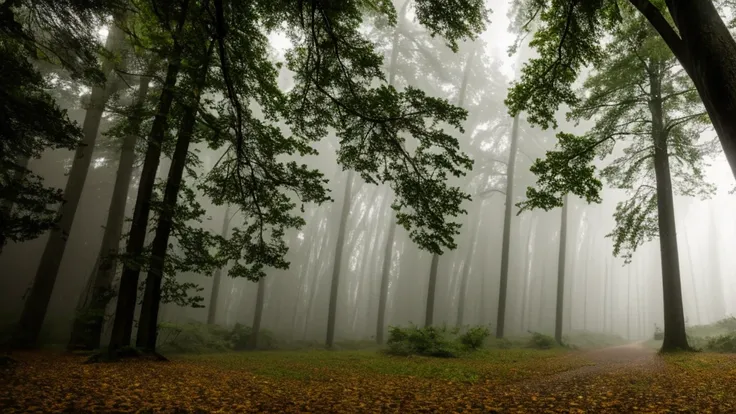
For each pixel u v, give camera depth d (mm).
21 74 8250
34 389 5840
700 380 7609
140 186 10656
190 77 10711
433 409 5625
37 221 8727
